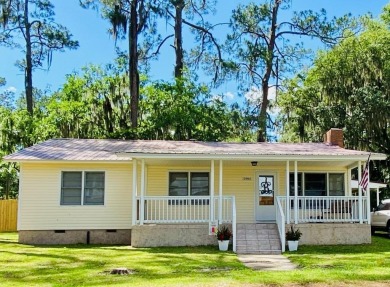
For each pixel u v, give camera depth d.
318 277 9.69
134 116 29.33
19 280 9.88
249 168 19.38
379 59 28.47
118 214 18.25
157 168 19.05
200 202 18.62
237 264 12.23
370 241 16.48
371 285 8.92
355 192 27.14
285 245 15.53
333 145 20.73
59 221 18.03
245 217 19.06
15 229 25.06
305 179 19.45
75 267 11.72
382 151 29.64
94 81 31.48
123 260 12.91
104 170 18.44
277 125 33.34
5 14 32.81
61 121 30.02
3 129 29.06
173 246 16.19
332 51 30.89
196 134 30.39
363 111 28.22
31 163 18.14
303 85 32.69
